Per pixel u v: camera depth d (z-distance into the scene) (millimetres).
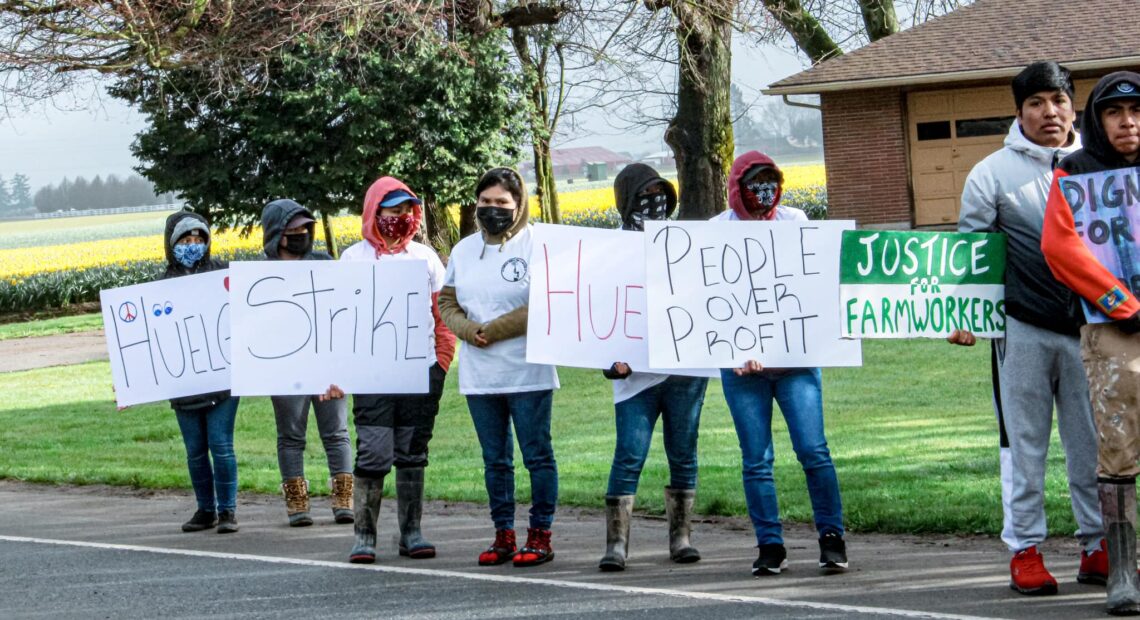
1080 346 6277
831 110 35156
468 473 11289
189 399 9266
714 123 24656
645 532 8695
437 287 8383
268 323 8297
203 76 32281
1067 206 6152
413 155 39438
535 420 7781
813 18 27031
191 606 7148
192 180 40312
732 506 9133
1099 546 6566
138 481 11703
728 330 7285
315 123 39094
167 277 9344
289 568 7984
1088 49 32594
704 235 7309
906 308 6688
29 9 25297
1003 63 32969
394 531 9062
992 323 6617
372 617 6719
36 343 33438
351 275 8273
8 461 13570
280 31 28969
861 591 6730
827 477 7195
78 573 8109
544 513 7832
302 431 9492
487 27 27625
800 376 7344
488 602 6906
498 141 41031
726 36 24266
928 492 9172
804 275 7293
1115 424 6051
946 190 34812
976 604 6332
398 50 32969
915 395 14750
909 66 33969
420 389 8156
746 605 6555
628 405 7594
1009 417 6516
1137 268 6105
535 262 7602
